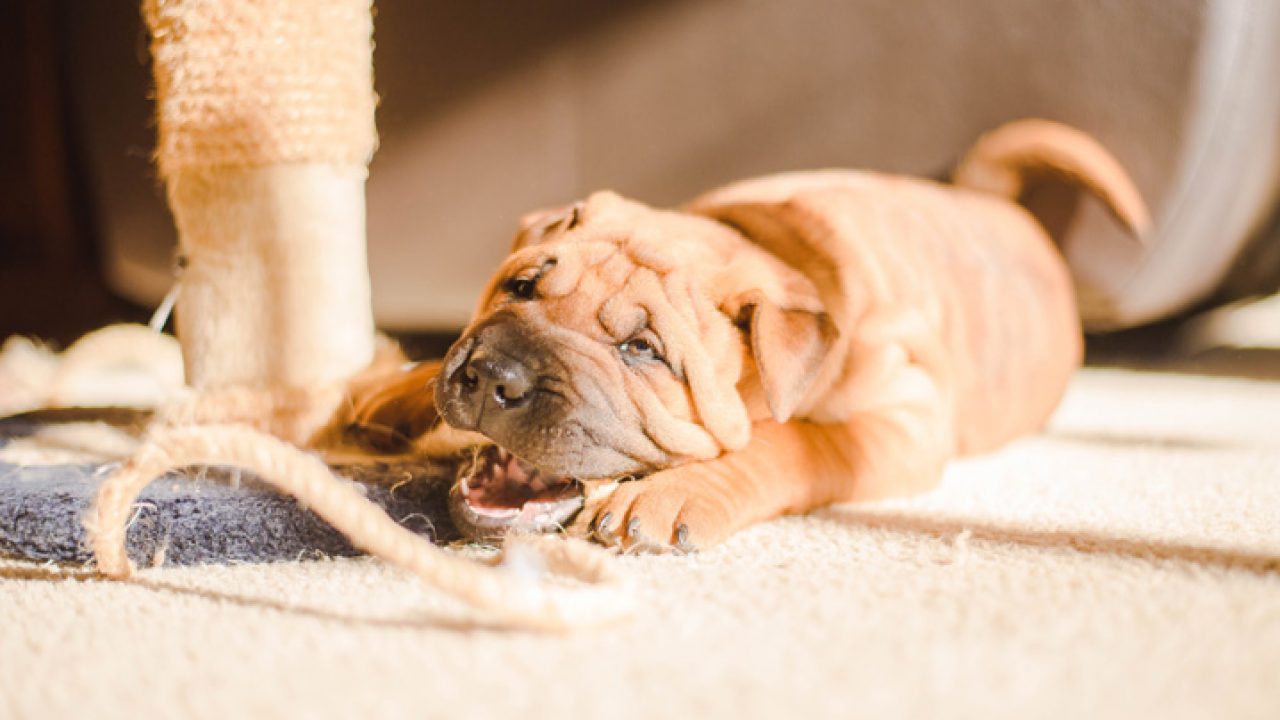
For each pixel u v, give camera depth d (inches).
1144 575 26.1
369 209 52.6
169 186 32.9
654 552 28.1
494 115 50.4
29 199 73.9
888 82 46.1
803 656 23.0
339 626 24.4
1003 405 38.2
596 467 29.4
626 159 49.3
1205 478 34.4
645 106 48.7
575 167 49.9
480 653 23.3
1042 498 32.4
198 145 32.1
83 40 54.4
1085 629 23.8
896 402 32.6
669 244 31.1
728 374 30.2
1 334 68.8
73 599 25.8
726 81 47.6
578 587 26.0
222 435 25.3
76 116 56.1
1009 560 27.1
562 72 49.4
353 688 22.5
